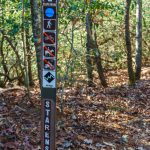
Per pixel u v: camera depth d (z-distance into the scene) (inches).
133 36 314.2
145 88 219.6
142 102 191.6
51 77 78.4
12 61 215.3
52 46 77.2
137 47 247.0
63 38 190.5
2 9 161.9
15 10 152.8
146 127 153.3
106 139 134.0
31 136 119.9
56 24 76.5
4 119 130.0
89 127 142.9
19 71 229.8
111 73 287.0
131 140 137.6
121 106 182.2
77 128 138.6
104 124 150.9
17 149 109.2
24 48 154.0
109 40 298.7
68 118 149.0
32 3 124.6
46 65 78.0
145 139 139.8
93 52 211.9
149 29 330.0
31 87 215.8
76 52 187.9
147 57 330.6
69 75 212.1
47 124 80.6
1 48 204.4
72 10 146.2
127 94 205.2
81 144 123.4
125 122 157.2
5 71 213.3
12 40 188.1
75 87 216.7
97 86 226.1
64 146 118.5
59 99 181.9
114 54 289.7
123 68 304.7
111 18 287.3
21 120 134.1
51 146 81.5
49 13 76.1
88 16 189.5
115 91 209.9
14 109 148.0
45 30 76.9
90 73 224.2
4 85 216.7
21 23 149.5
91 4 148.5
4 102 160.6
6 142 112.4
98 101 187.3
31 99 160.9
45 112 80.0
